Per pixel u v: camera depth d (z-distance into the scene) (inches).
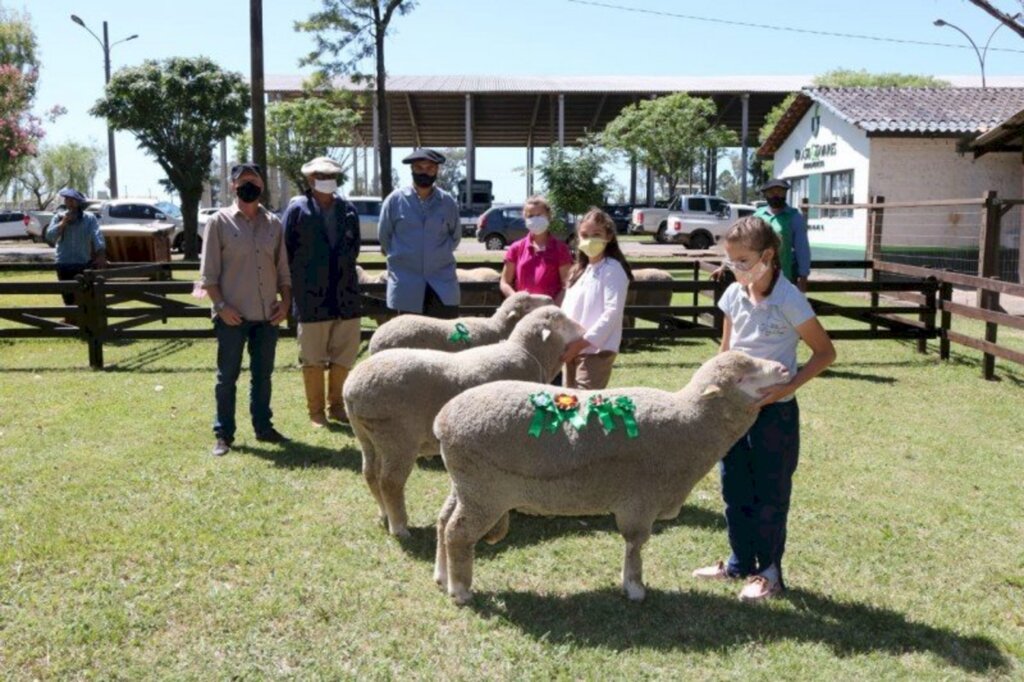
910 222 852.6
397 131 2274.9
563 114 1856.5
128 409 320.2
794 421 170.9
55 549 193.0
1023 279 692.1
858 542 205.9
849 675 146.9
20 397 339.0
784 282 168.4
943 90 966.4
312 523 212.5
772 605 171.2
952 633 161.6
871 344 480.1
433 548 198.7
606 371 222.2
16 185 2630.4
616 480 161.3
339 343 305.0
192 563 188.5
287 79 1846.7
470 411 161.5
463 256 1027.9
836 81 1787.6
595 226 217.9
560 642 157.8
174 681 144.3
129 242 798.5
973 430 304.8
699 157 1722.4
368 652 153.9
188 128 1186.6
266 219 274.4
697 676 146.9
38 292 400.5
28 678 144.9
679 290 445.1
